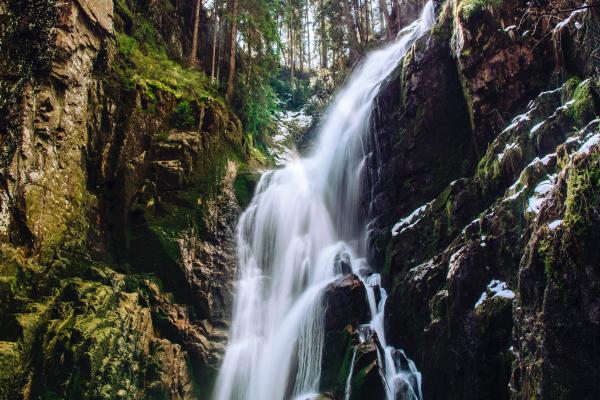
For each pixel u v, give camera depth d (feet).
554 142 27.27
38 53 29.86
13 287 26.61
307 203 46.98
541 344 21.13
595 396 19.35
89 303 28.48
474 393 26.25
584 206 20.13
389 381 30.94
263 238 42.32
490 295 26.35
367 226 42.83
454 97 38.75
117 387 27.68
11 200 27.91
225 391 34.37
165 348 31.99
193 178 39.70
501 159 30.25
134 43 45.42
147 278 34.76
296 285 41.52
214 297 37.09
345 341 31.89
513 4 34.27
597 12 27.96
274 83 88.38
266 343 37.22
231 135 47.29
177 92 43.37
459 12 36.32
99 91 36.70
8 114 27.96
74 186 33.09
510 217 26.61
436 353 29.07
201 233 38.40
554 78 31.53
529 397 21.54
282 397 32.99
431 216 35.06
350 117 52.24
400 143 41.29
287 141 69.56
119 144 36.88
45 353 25.58
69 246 31.58
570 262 20.33
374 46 70.59
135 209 36.35
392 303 34.27
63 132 32.32
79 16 34.71
